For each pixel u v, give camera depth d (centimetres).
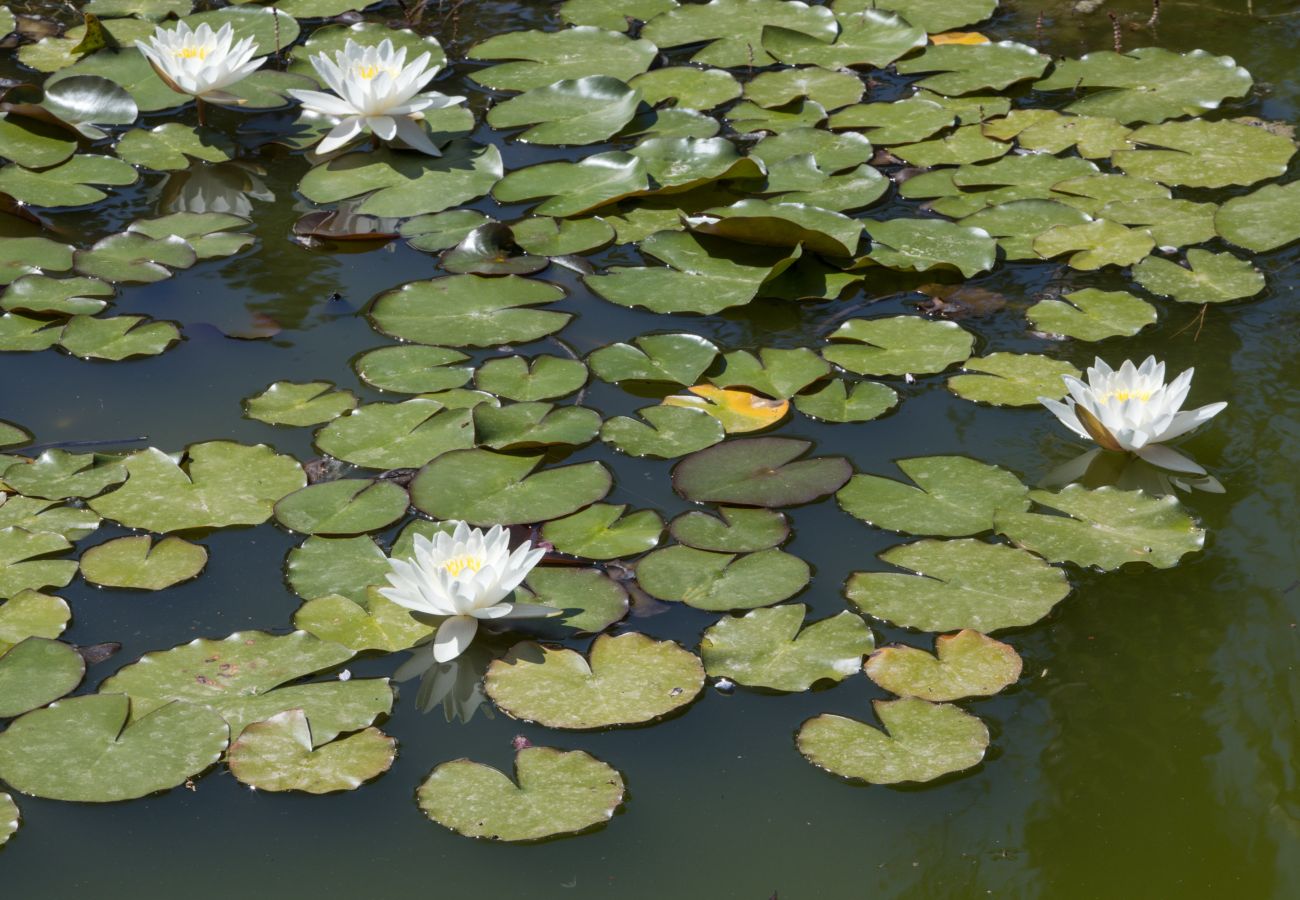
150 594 228
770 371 288
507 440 261
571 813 184
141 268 327
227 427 270
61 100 404
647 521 242
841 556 237
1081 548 234
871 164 379
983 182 365
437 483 249
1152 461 258
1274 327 300
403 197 360
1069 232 340
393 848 181
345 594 225
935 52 439
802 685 207
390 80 371
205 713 200
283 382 282
